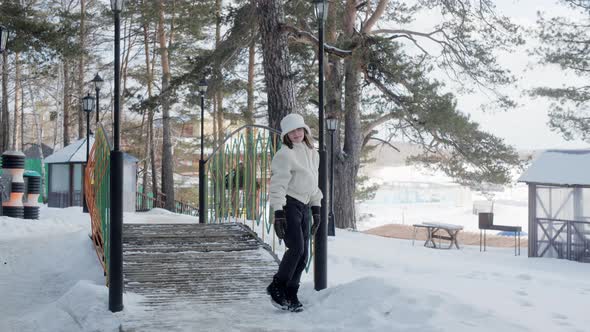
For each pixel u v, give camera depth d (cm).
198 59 2053
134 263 664
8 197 1538
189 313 487
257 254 722
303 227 496
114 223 497
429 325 392
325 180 566
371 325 411
